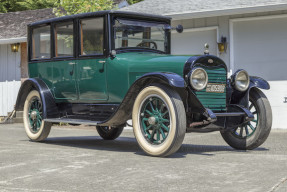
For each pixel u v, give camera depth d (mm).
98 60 6047
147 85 5152
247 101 5629
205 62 5348
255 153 5418
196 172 4020
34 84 6828
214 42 11266
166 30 6652
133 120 5281
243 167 4273
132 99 5414
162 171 4082
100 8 12758
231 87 5762
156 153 5023
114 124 5750
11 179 3812
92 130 9719
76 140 7414
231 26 10969
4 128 10430
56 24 6688
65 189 3418
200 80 5168
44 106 6609
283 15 10367
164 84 5020
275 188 3344
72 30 6418
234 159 4824
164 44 6629
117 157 5027
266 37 10656
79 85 6344
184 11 10836
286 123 9305
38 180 3758
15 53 16047
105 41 5969
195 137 7742
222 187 3398
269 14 10523
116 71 5836
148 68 5512
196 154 5305
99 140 7449
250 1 10367
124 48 6102
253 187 3383
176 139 4855
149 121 5121
